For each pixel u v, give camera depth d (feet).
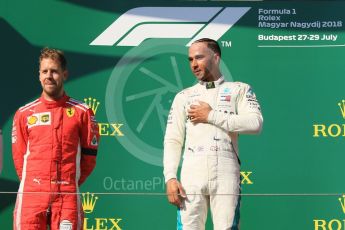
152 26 48.34
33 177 40.73
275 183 47.26
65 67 42.34
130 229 47.26
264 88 47.88
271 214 47.01
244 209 47.06
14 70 48.14
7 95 47.96
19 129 41.86
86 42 48.32
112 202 47.44
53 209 40.52
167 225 47.29
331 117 47.52
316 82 47.75
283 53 47.98
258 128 39.75
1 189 47.21
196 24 48.24
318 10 48.06
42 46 48.26
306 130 47.55
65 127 41.42
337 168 47.26
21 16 48.42
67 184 40.96
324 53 47.91
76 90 48.01
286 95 47.75
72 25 48.39
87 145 41.93
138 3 48.44
